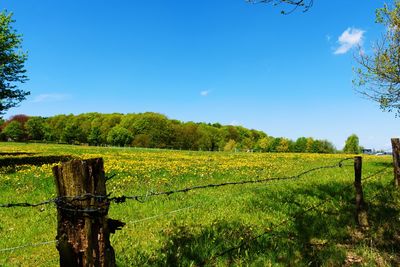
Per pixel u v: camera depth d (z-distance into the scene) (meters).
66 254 3.68
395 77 25.22
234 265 6.83
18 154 49.19
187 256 7.35
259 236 8.18
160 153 58.62
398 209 11.25
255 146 136.62
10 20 35.12
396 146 14.73
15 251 8.23
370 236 8.80
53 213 12.01
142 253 7.51
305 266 6.89
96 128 150.25
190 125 154.38
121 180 20.22
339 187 15.80
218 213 11.10
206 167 29.78
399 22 24.67
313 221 9.86
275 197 13.66
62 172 3.72
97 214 3.75
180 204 12.98
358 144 107.25
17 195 15.73
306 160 44.12
